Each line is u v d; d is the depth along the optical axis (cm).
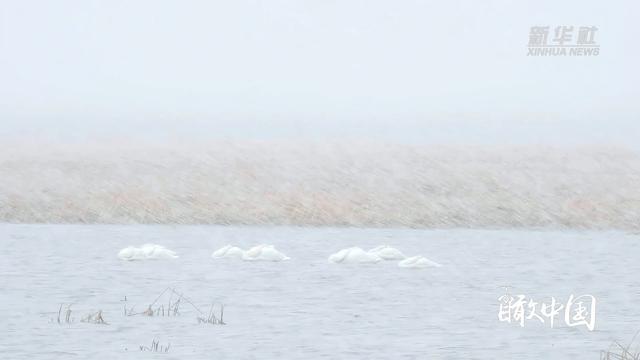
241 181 16262
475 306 8912
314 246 12400
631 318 8519
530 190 15612
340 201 14525
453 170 17362
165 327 8069
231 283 10031
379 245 12406
